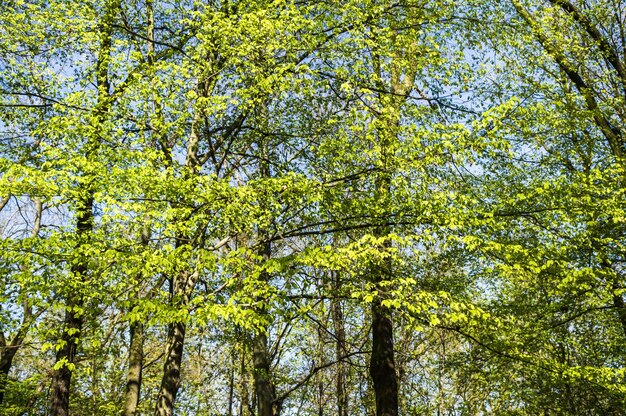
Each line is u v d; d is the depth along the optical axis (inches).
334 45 375.6
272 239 366.3
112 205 295.6
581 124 487.8
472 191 381.7
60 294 302.4
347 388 763.4
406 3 414.9
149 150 327.9
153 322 265.4
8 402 554.6
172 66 342.3
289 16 355.9
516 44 470.6
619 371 395.9
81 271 325.1
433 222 325.4
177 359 397.1
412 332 668.7
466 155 319.3
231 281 301.6
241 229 346.6
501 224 351.6
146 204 319.0
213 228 352.5
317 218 372.2
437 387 757.3
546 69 510.0
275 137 437.7
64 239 310.3
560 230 397.4
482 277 504.4
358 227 350.0
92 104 353.7
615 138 505.0
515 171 434.9
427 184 335.6
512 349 405.7
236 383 798.5
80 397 662.5
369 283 321.4
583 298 466.6
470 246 319.6
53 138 358.9
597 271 368.2
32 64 407.8
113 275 307.4
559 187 368.5
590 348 554.3
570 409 528.1
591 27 545.0
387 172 339.6
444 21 431.2
